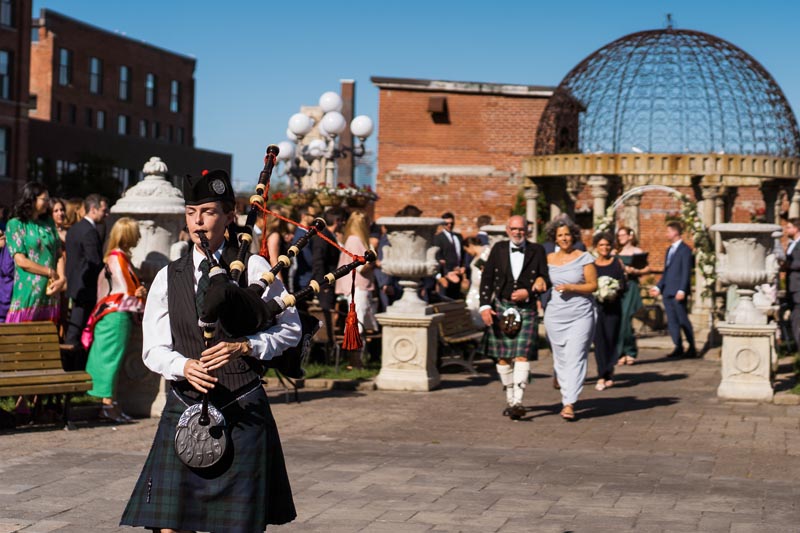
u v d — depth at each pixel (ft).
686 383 48.11
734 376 42.45
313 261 45.83
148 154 220.84
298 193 72.90
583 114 75.46
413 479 26.63
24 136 162.40
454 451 30.68
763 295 55.67
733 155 65.98
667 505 24.02
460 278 56.34
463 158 115.65
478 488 25.66
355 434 33.42
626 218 73.26
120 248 34.94
